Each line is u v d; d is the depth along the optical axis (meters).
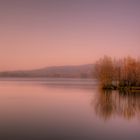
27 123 28.23
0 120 29.92
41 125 27.41
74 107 40.44
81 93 63.53
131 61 74.94
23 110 37.09
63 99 51.22
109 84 73.00
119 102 46.88
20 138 22.36
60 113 34.81
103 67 72.69
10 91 70.00
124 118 31.69
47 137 22.80
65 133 24.14
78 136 23.33
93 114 34.28
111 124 28.30
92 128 26.22
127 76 74.12
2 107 39.88
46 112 35.53
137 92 64.94
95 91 69.19
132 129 25.94
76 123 28.61
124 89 71.56
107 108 39.72
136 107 40.75
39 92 67.00
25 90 73.62
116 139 22.53
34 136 23.06
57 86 94.94
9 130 25.05
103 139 22.31
